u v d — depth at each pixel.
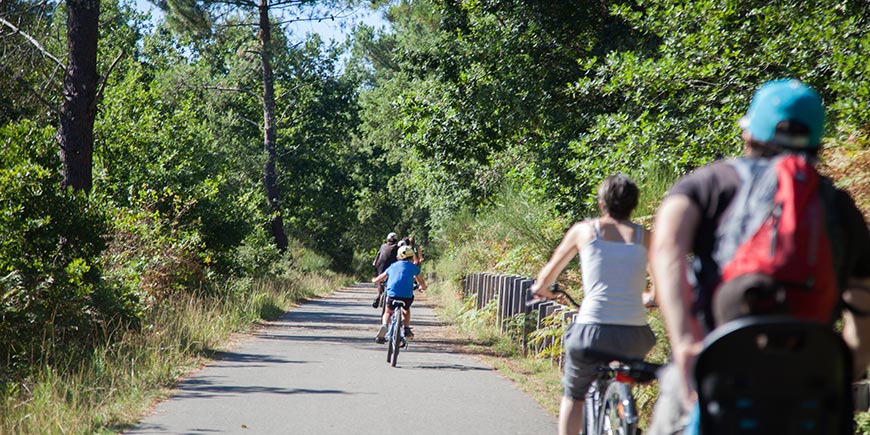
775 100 3.49
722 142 13.32
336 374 13.60
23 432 8.41
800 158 3.39
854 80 11.30
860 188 9.56
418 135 27.88
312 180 71.00
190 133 31.72
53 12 20.86
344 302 35.88
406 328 15.21
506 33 25.33
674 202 3.43
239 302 23.73
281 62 55.44
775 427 3.21
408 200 84.88
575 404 6.51
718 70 14.60
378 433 9.16
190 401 10.76
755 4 14.16
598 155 17.19
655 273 3.39
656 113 17.06
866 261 3.54
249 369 13.87
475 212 36.03
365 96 61.47
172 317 16.59
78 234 14.83
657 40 22.34
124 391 10.95
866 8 12.99
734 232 3.32
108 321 14.30
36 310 12.98
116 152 28.20
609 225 6.45
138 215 20.08
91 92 18.20
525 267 22.80
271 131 51.25
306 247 75.75
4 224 13.59
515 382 13.08
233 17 46.34
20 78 20.59
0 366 11.60
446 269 34.16
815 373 3.21
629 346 6.24
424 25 41.44
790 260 3.22
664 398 3.85
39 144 15.16
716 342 3.17
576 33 24.64
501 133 25.89
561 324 13.69
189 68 52.47
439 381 13.07
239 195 34.88
